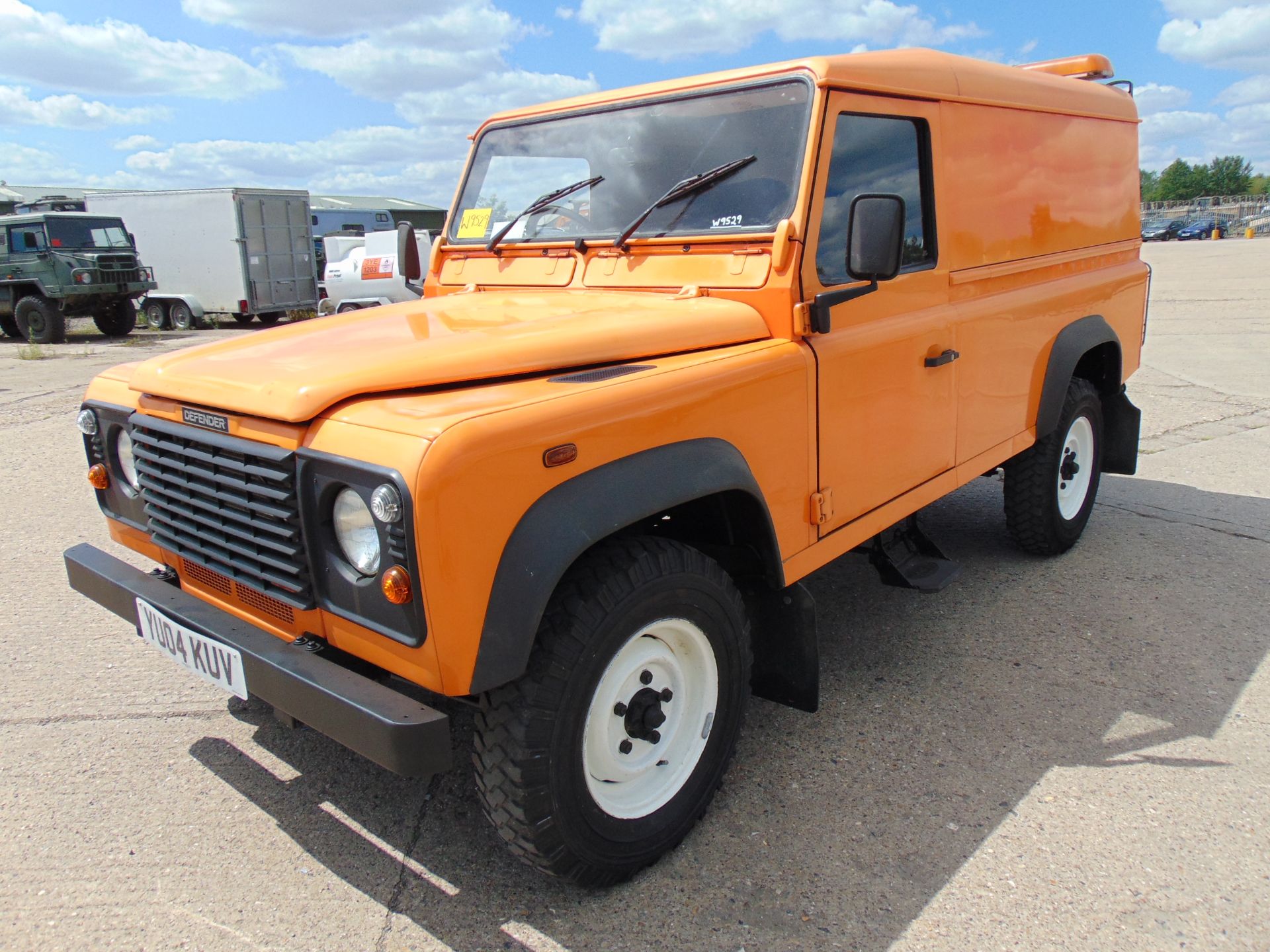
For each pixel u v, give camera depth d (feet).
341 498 6.75
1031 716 10.64
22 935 7.49
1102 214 15.25
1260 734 10.16
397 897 7.91
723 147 9.72
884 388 10.20
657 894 7.90
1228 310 49.80
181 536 8.38
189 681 11.80
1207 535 16.49
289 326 9.84
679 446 7.73
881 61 9.98
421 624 6.38
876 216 8.27
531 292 10.83
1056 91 13.52
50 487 20.93
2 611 13.97
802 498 9.27
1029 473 14.39
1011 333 12.56
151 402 8.41
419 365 7.30
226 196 62.85
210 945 7.37
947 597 14.07
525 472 6.61
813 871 8.13
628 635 7.39
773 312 9.06
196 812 9.12
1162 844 8.38
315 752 10.16
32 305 57.06
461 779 9.64
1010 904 7.67
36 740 10.43
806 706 9.45
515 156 11.73
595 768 7.73
